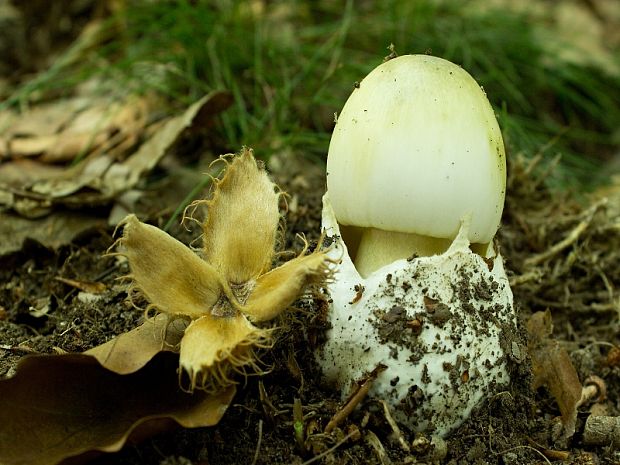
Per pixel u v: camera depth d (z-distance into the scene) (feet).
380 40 0.89
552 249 0.64
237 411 0.44
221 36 0.83
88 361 0.40
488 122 0.42
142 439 0.39
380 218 0.42
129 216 0.41
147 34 0.90
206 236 0.45
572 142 0.95
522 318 0.51
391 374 0.42
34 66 0.99
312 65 0.81
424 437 0.42
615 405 0.53
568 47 0.99
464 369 0.42
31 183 0.67
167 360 0.43
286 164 0.73
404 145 0.40
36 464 0.38
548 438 0.46
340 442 0.41
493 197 0.42
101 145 0.73
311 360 0.44
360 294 0.42
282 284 0.39
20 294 0.57
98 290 0.56
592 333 0.60
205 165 0.74
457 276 0.42
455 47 0.91
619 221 0.71
